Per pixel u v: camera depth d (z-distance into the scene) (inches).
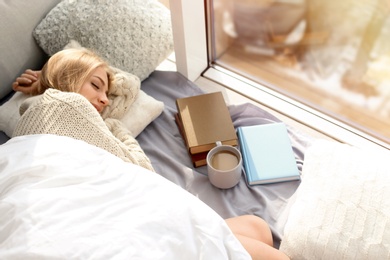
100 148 40.5
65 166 36.6
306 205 46.5
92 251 31.0
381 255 41.1
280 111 62.0
